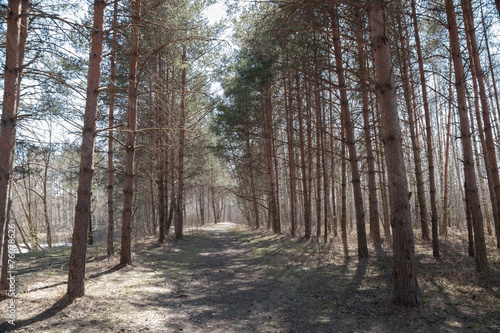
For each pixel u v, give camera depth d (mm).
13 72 5094
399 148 5820
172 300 6793
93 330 4770
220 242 19172
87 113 6316
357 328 4996
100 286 7309
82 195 6266
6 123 4977
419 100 16141
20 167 10883
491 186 10852
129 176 10195
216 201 52000
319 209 16734
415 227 17828
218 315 5953
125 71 12969
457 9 9594
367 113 12992
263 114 19016
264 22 9141
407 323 4984
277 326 5379
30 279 7727
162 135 14516
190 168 21859
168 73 15023
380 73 5949
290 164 18531
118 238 22219
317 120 15359
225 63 15508
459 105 7914
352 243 13875
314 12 8578
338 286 7523
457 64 7914
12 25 5105
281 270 9656
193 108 18328
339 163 20016
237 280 8852
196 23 12883
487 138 9727
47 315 5238
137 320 5344
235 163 23750
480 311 5258
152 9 8961
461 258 9258
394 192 5805
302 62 11172
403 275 5719
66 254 12375
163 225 16562
